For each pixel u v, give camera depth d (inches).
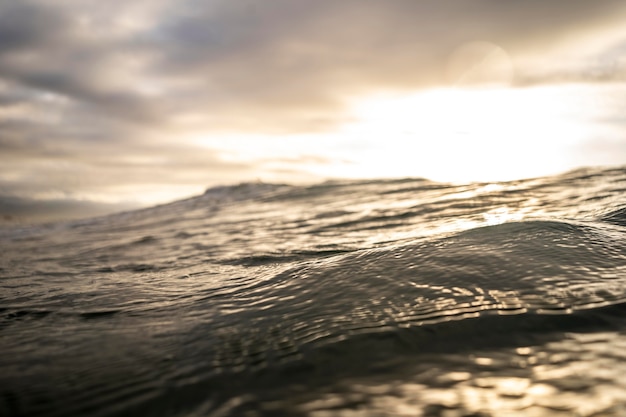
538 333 70.9
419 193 428.5
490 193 346.9
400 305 86.0
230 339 78.8
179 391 60.8
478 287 90.5
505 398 53.3
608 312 76.4
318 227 277.7
